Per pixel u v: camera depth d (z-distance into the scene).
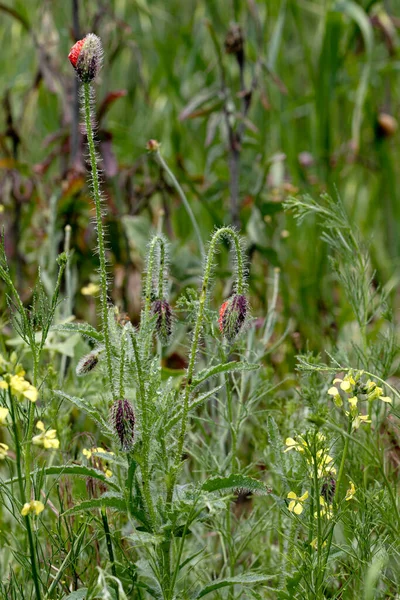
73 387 1.32
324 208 1.31
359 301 1.28
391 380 1.34
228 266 1.60
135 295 1.53
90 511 1.17
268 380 1.28
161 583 1.13
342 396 1.27
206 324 1.23
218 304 1.56
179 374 1.31
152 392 1.13
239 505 1.33
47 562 1.16
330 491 1.17
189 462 1.34
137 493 1.14
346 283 1.28
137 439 1.13
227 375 1.23
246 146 1.54
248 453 1.34
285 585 1.14
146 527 1.14
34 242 1.62
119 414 1.11
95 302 1.49
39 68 1.56
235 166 1.50
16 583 1.15
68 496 1.20
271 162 1.53
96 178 1.13
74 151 1.52
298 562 1.17
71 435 1.27
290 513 1.15
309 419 1.12
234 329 1.15
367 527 1.15
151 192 1.54
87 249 1.54
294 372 1.43
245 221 1.55
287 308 1.53
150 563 1.13
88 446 1.28
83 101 1.15
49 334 1.35
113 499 1.13
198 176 1.59
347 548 1.16
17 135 1.61
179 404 1.15
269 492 1.13
